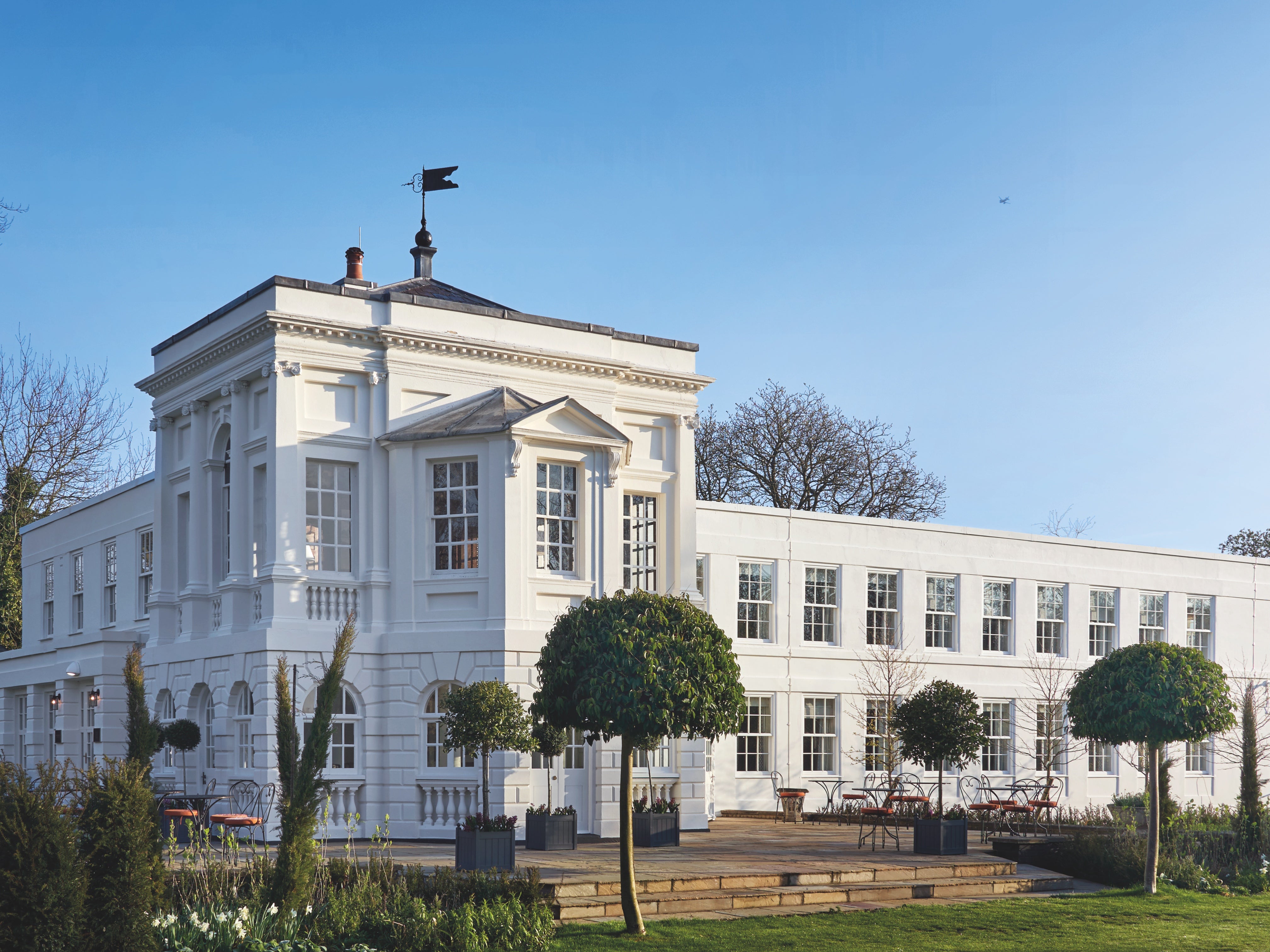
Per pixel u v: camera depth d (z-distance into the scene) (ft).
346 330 80.12
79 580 117.08
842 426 176.14
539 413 80.38
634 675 51.13
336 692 46.91
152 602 90.99
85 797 38.11
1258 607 139.23
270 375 79.10
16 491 147.54
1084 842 72.84
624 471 89.15
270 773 75.15
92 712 100.27
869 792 95.66
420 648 79.25
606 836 80.79
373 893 49.16
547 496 82.53
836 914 56.95
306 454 79.25
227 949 42.45
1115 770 125.08
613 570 83.71
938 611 117.39
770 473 172.55
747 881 60.39
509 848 59.93
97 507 112.37
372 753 79.00
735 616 105.60
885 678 111.86
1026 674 121.08
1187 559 134.21
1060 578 124.77
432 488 81.51
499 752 77.36
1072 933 55.01
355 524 80.94
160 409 92.58
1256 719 129.59
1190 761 131.13
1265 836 76.79
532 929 48.62
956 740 75.77
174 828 57.72
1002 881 66.49
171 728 82.58
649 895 56.95
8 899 34.53
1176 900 64.80
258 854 60.64
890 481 175.52
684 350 93.50
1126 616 128.77
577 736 82.17
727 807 102.53
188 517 92.07
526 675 77.92
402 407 82.17
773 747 106.11
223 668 80.79
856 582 112.57
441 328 83.66
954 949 50.72
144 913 37.81
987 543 120.57
